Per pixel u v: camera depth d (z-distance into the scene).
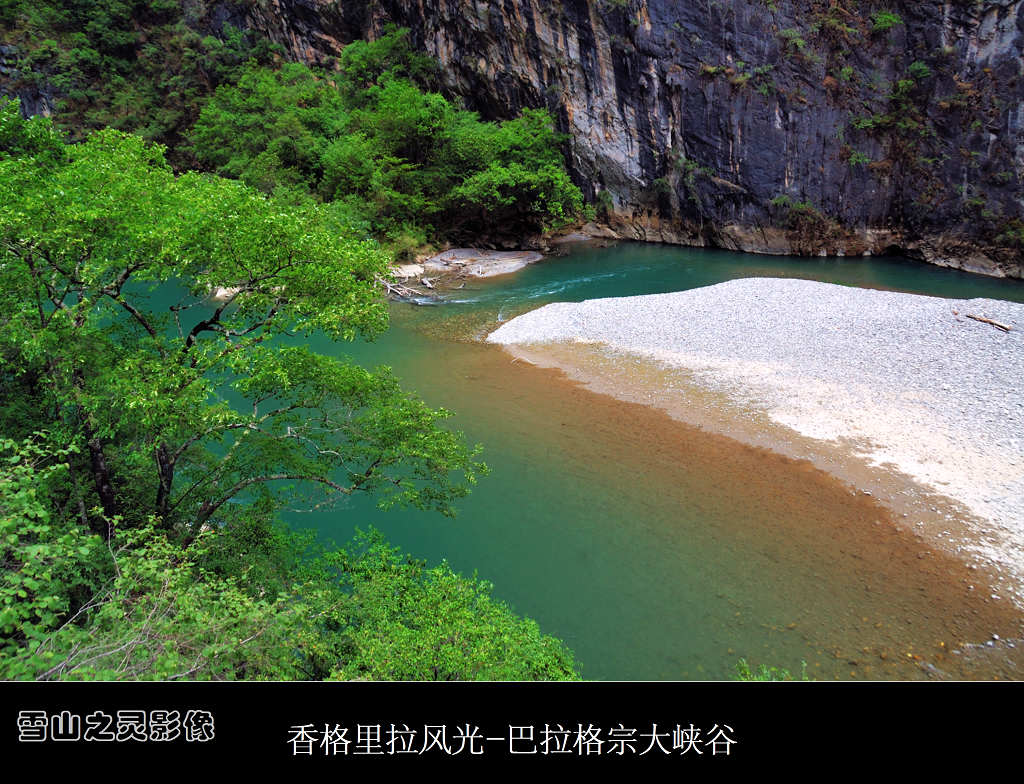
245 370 9.56
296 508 13.88
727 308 26.23
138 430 9.93
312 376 10.59
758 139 39.56
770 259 39.19
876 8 35.81
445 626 7.34
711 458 16.41
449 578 8.34
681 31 40.00
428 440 10.75
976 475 14.53
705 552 12.87
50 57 50.56
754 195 40.56
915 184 36.38
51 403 9.83
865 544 12.88
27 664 5.03
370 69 48.16
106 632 6.14
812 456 16.11
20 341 8.61
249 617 6.66
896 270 34.97
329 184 38.97
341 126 41.34
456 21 45.25
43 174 9.84
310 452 11.75
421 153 42.47
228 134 43.00
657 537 13.38
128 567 6.50
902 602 11.31
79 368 9.12
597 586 11.95
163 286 30.06
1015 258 32.81
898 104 36.06
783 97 38.34
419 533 13.43
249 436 10.72
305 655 7.85
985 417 16.50
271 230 9.55
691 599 11.58
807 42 37.38
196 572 9.41
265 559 10.39
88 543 6.52
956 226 35.12
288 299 10.18
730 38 38.91
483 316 29.25
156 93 53.31
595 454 16.83
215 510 11.11
